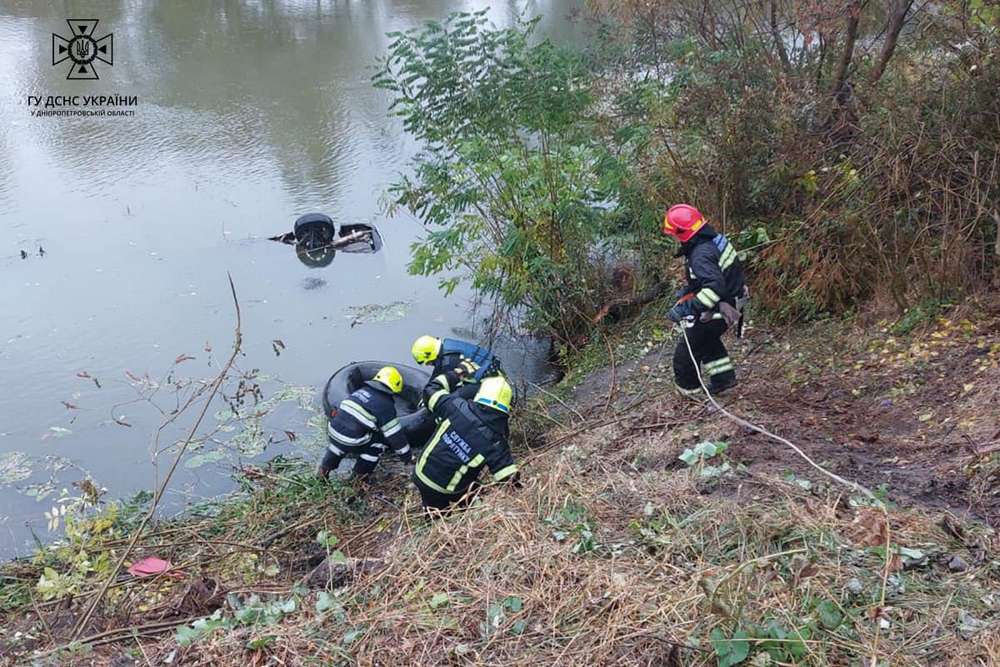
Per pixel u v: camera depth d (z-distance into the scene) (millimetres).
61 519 6539
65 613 5402
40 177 14070
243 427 7852
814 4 8305
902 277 7172
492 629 4016
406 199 9594
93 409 8125
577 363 8914
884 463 5312
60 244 11883
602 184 8836
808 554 4074
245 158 14906
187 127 16234
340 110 17078
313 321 9984
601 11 11477
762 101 8242
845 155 7898
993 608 3689
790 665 3438
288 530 6246
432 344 6719
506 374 8984
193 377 8727
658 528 4613
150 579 5688
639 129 8797
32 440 7637
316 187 13805
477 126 9234
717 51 9422
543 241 9086
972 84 7051
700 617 3779
